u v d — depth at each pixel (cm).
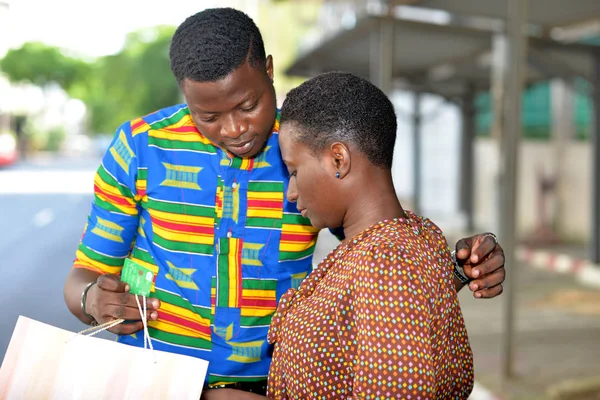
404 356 119
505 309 443
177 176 173
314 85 143
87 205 1449
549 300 700
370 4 612
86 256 177
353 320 132
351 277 131
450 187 1362
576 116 1104
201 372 145
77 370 151
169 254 174
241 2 1711
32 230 1084
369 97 141
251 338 177
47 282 701
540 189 1092
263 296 177
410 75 970
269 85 162
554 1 548
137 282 160
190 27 154
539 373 455
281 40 2247
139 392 147
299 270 182
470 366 151
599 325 595
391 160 146
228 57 150
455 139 1341
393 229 134
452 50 766
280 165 176
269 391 154
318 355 134
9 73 5291
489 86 1092
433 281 129
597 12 589
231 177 173
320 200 146
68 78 5591
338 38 711
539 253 974
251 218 175
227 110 156
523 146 1144
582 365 473
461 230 1202
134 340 179
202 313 174
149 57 4075
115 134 175
